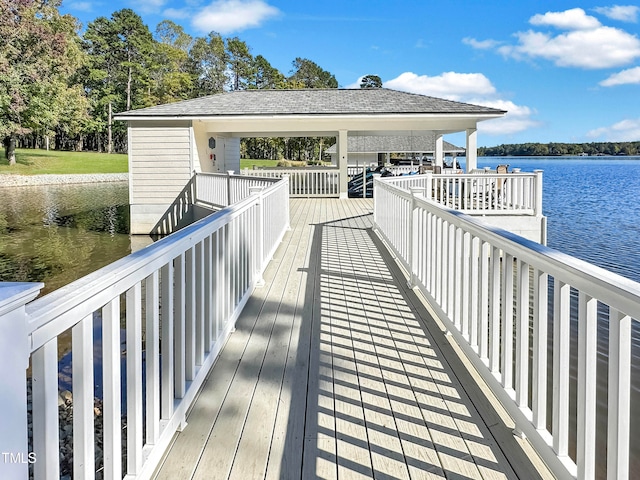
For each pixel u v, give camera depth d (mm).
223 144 16156
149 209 12914
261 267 4941
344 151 14828
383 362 3023
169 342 2094
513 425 2275
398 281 5074
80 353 1374
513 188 9250
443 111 13078
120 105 51438
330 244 7383
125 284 1623
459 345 3143
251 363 3000
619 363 1401
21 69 31734
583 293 1614
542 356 1969
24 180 30594
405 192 5145
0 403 992
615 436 1424
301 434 2199
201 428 2252
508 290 2330
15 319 1029
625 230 13945
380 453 2051
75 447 1381
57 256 9953
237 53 63875
